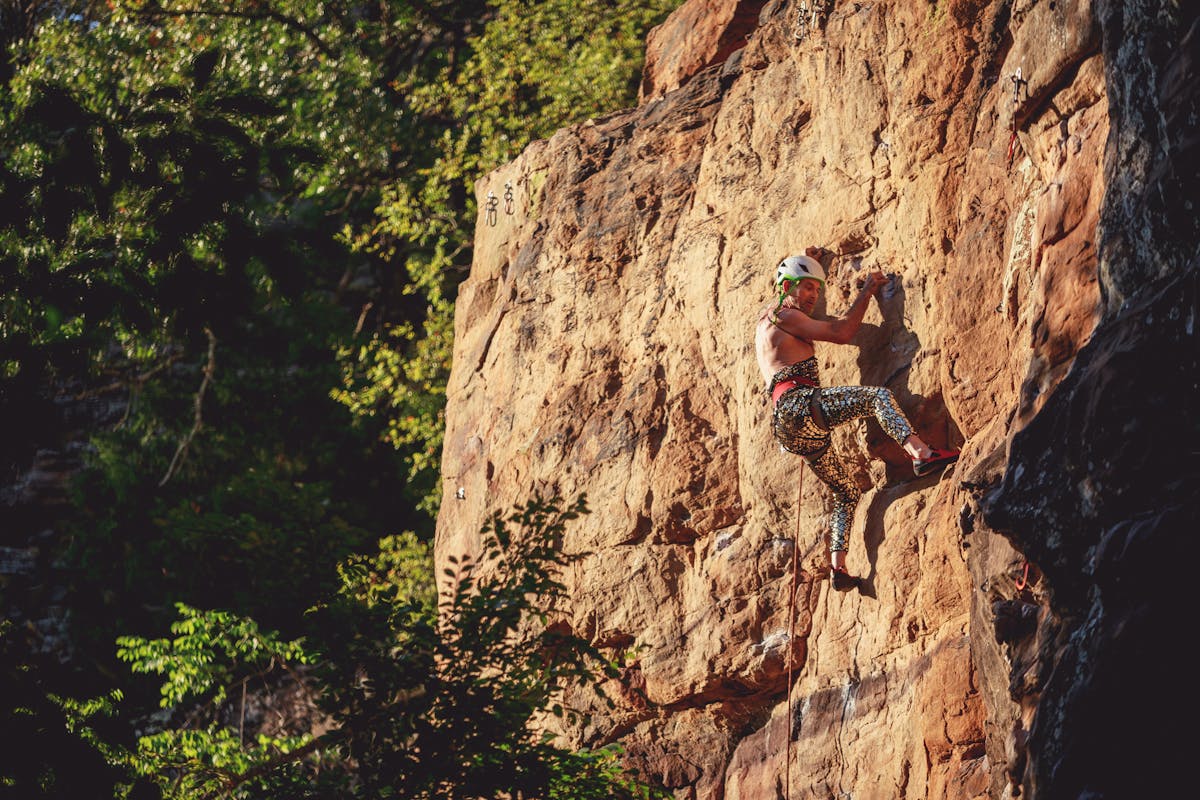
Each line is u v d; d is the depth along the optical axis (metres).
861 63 16.97
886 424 14.70
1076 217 11.98
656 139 21.53
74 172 14.77
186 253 15.39
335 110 40.31
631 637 18.64
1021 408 11.63
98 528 40.50
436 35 44.91
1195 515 7.79
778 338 15.79
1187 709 7.42
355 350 44.03
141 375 43.22
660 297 19.78
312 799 14.82
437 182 37.84
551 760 15.54
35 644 39.50
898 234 15.91
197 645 19.45
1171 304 8.60
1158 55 9.38
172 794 17.14
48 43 39.72
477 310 24.52
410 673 14.89
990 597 11.84
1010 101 13.96
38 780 13.94
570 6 36.34
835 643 15.88
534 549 16.17
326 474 43.34
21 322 15.41
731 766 17.22
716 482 18.05
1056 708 8.38
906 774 14.07
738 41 22.72
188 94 15.68
